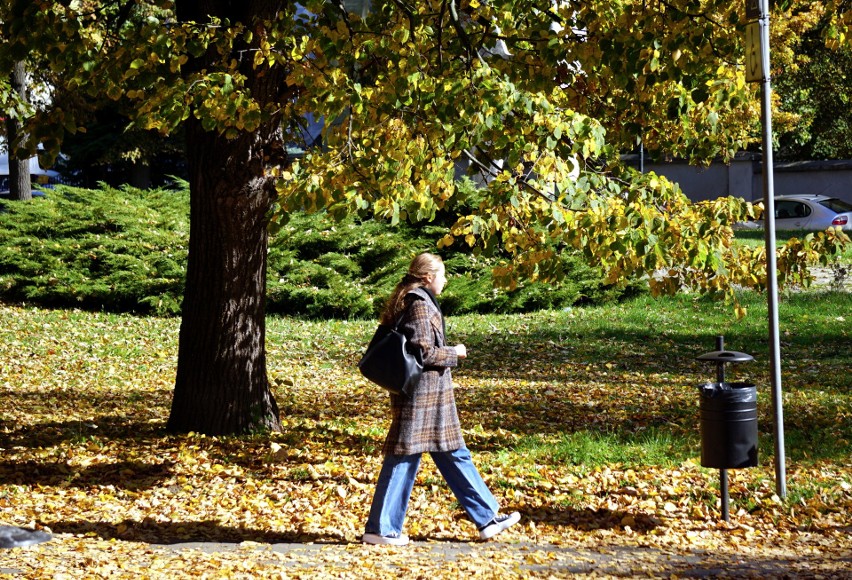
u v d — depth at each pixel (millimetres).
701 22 11109
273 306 27547
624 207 9906
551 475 11102
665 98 11852
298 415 14875
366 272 29594
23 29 9398
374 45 9953
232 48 11242
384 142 9484
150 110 9734
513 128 9953
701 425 9344
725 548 8602
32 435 12906
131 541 8594
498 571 7617
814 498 9922
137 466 11289
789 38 28016
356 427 13820
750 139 14156
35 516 9320
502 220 10141
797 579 7438
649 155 13070
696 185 51781
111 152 43250
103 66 9953
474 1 11695
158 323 25328
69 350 21469
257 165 12078
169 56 9750
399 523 8617
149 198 31266
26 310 26156
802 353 20672
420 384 8414
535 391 17047
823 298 26969
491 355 21344
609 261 10523
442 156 9711
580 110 12266
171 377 19078
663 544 8750
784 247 11352
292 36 10258
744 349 21328
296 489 10539
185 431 12688
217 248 12422
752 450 9266
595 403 15812
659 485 10547
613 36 10961
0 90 18688
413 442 8391
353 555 8156
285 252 28344
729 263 11328
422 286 8430
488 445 12672
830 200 43250
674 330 24031
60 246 27938
